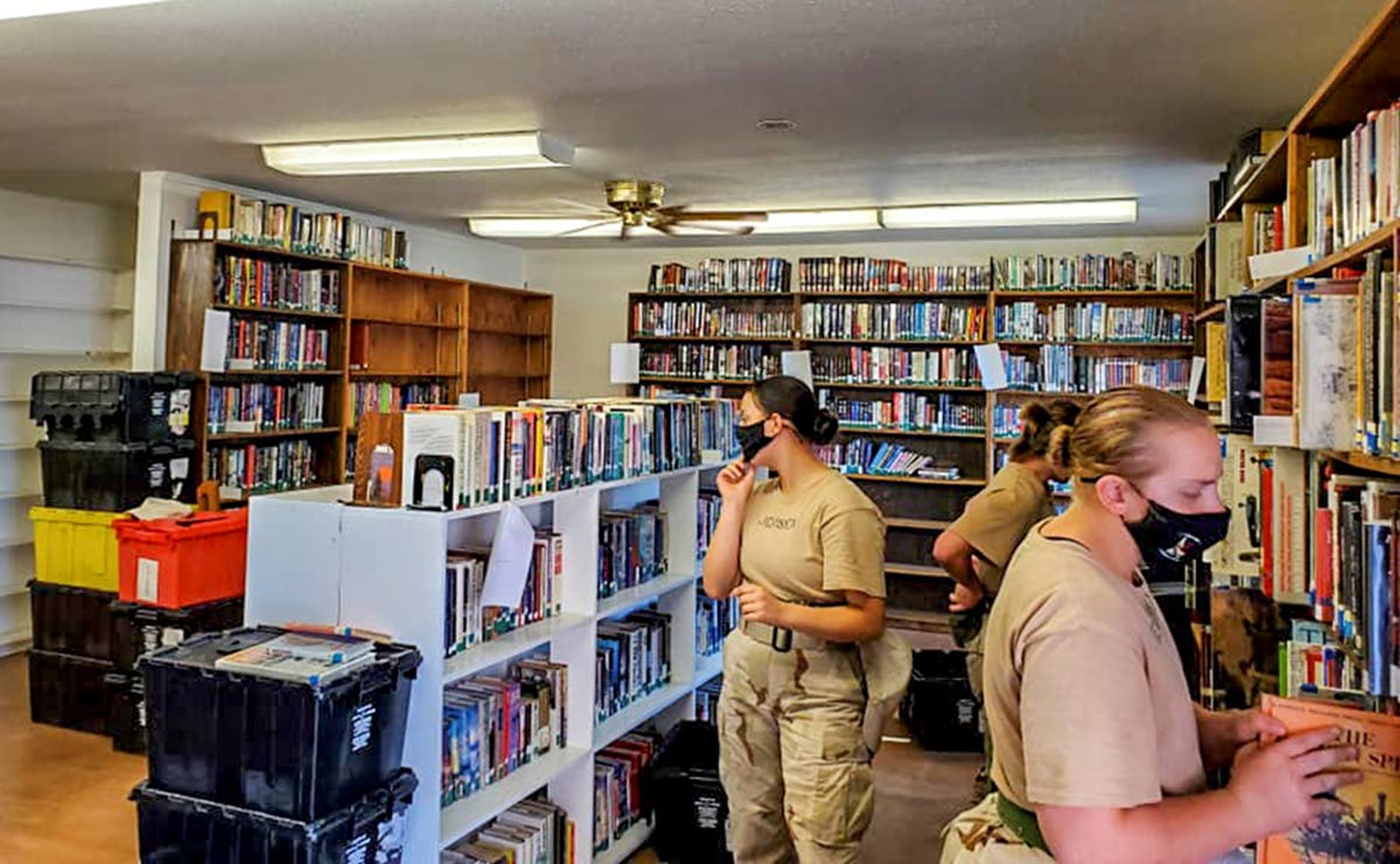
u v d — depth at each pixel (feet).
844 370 22.22
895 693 7.83
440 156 13.34
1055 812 3.67
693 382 23.44
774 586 8.12
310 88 10.89
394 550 7.79
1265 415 6.35
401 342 21.03
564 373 25.54
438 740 7.71
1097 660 3.75
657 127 12.49
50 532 14.08
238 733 6.99
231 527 13.24
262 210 16.78
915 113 11.69
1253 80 10.24
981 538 9.69
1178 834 3.61
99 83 10.79
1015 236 21.27
